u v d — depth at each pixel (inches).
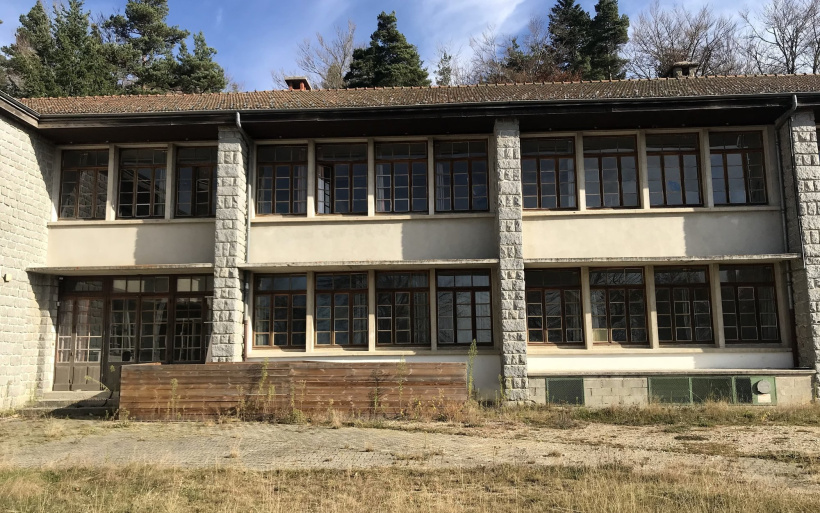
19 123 625.9
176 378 558.9
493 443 439.5
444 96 688.4
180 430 496.1
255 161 673.0
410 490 318.7
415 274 661.9
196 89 1535.4
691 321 640.4
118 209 678.5
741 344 630.5
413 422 523.2
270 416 543.5
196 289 674.2
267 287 663.1
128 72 1566.2
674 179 652.1
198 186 679.7
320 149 676.7
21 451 422.9
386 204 666.8
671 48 1660.9
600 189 655.8
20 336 626.8
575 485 323.6
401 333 653.9
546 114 614.2
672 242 634.8
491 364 635.5
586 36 1742.1
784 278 628.1
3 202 605.9
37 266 647.8
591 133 658.2
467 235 649.0
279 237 655.1
